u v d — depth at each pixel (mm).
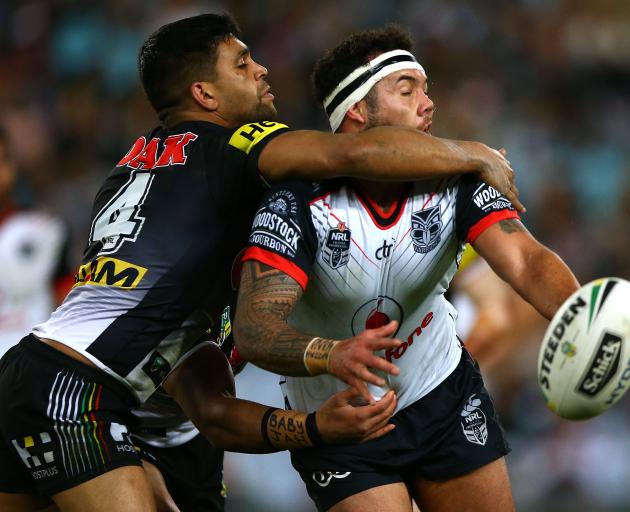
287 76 43406
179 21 14242
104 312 13180
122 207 13586
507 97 44781
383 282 12742
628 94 46500
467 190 12758
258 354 11750
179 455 15594
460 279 20203
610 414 31094
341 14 45656
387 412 12266
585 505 29656
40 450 12984
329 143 12305
